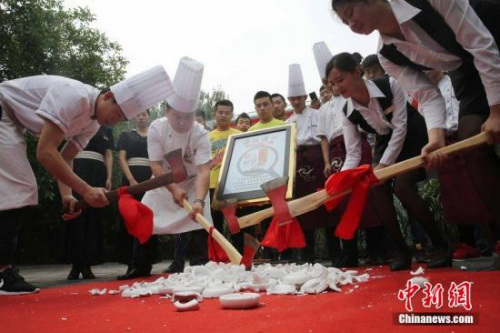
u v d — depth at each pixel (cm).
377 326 104
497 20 192
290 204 221
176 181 234
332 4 194
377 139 292
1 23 614
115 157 733
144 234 233
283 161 357
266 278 197
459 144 189
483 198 197
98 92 229
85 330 121
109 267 593
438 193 450
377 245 350
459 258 342
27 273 488
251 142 385
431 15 187
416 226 402
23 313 158
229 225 244
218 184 366
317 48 382
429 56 197
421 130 273
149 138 327
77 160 387
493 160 194
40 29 645
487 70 177
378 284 179
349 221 207
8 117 229
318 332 101
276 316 126
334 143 367
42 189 602
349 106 290
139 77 227
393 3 187
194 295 160
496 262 209
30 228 683
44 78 232
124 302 178
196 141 326
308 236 378
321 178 384
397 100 269
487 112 199
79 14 714
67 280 365
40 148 212
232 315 132
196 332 111
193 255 338
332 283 179
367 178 205
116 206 670
